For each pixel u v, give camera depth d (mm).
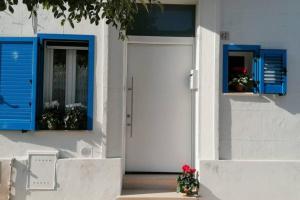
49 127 6305
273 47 6605
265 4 6625
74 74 6641
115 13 4891
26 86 6410
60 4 4523
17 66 6430
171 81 6996
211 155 6434
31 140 6352
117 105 6406
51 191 6262
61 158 6332
